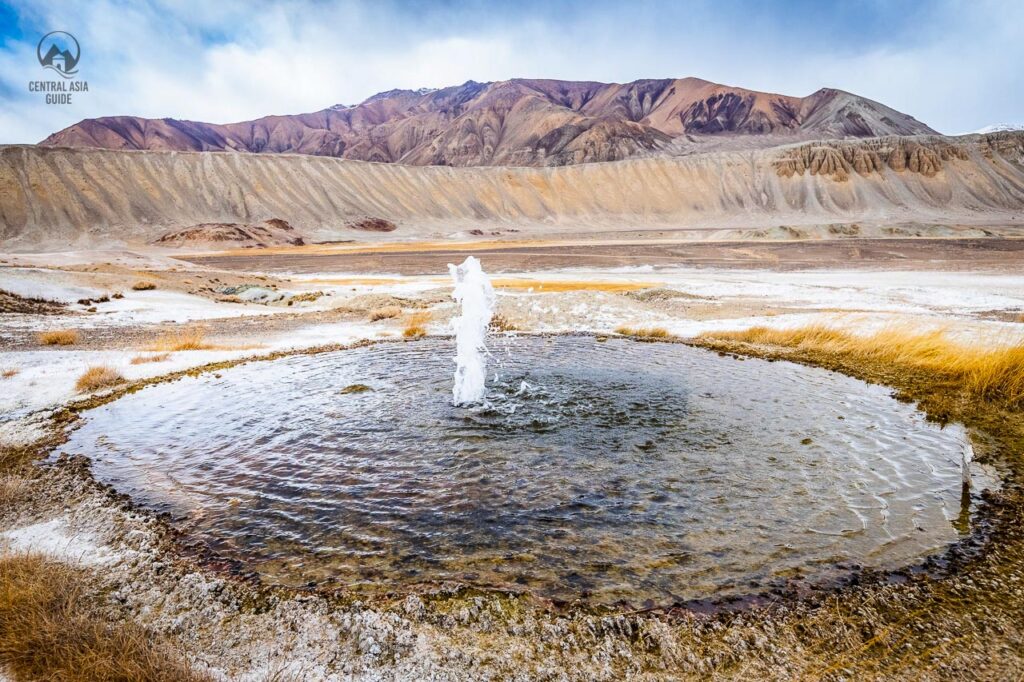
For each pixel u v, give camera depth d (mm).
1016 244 65125
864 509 5199
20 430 8070
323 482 6105
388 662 3389
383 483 6027
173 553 4695
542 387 9766
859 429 7438
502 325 17719
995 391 8758
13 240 87125
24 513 5508
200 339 15781
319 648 3527
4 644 3402
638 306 21391
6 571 4129
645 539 4742
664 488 5727
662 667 3330
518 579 4207
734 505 5324
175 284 31000
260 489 5977
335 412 8578
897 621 3672
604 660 3389
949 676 3189
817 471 6090
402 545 4754
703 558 4438
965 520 4969
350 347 14258
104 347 14961
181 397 9648
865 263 48406
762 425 7648
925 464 6234
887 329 13703
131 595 4117
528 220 139125
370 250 81250
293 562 4527
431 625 3705
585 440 7156
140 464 6746
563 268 49062
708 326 16641
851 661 3332
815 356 12078
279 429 7883
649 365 11500
